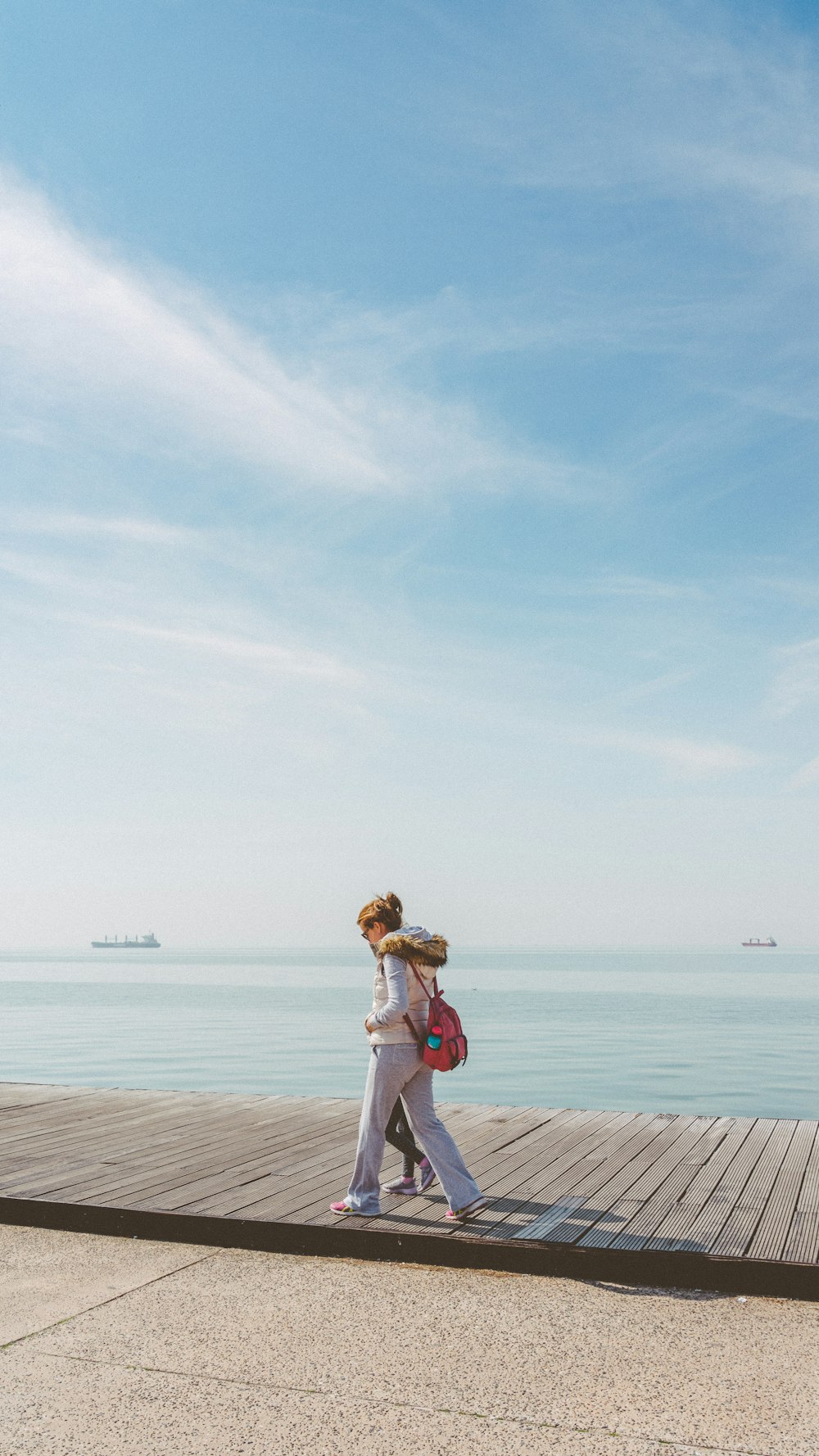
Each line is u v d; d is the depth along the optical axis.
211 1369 3.60
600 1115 8.23
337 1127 7.73
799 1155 6.63
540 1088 17.72
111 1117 8.16
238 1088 17.00
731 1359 3.70
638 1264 4.52
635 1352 3.76
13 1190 5.73
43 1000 58.16
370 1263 4.82
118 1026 35.22
